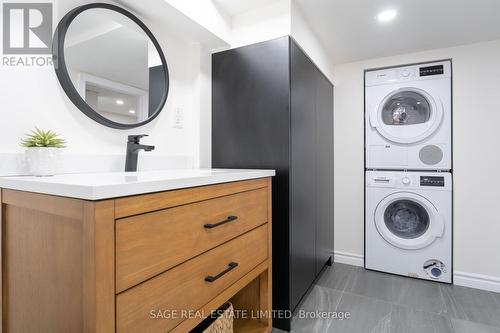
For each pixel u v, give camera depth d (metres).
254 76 1.72
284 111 1.62
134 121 1.40
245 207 1.26
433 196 2.29
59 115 1.11
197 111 1.77
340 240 2.71
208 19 1.59
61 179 0.84
